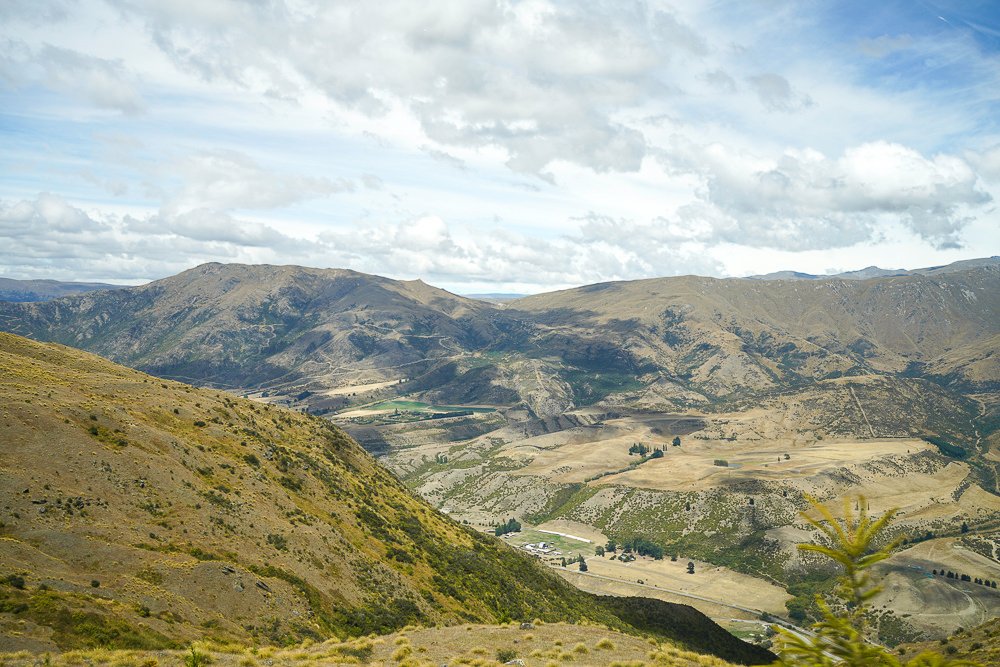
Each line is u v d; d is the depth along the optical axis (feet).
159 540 228.22
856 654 39.27
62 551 195.11
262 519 285.02
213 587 210.79
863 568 41.32
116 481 247.70
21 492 213.05
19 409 254.88
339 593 264.31
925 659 38.47
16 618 150.10
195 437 339.16
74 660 113.70
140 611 177.68
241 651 134.10
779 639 42.86
